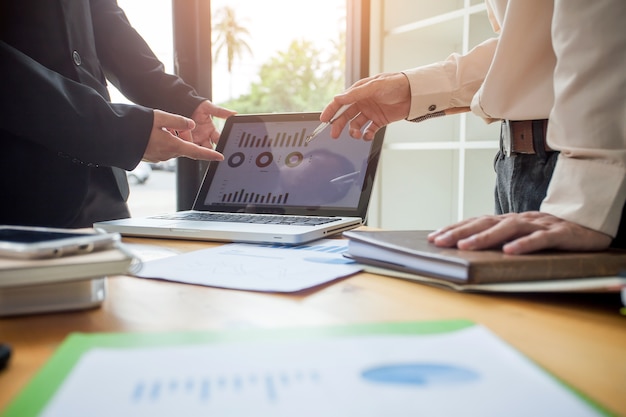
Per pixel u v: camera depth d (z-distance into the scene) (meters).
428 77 0.94
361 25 2.31
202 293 0.47
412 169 2.46
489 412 0.21
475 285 0.45
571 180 0.55
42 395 0.23
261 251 0.68
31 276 0.37
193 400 0.22
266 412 0.21
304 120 1.06
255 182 1.03
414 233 0.63
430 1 2.44
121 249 0.43
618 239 0.63
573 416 0.20
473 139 2.03
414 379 0.24
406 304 0.43
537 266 0.46
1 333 0.36
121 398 0.22
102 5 1.13
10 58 0.71
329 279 0.52
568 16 0.56
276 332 0.31
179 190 1.83
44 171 0.92
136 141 0.78
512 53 0.74
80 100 0.75
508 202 0.88
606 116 0.53
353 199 0.94
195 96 1.13
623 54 0.52
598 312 0.41
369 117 0.99
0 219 0.90
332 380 0.24
